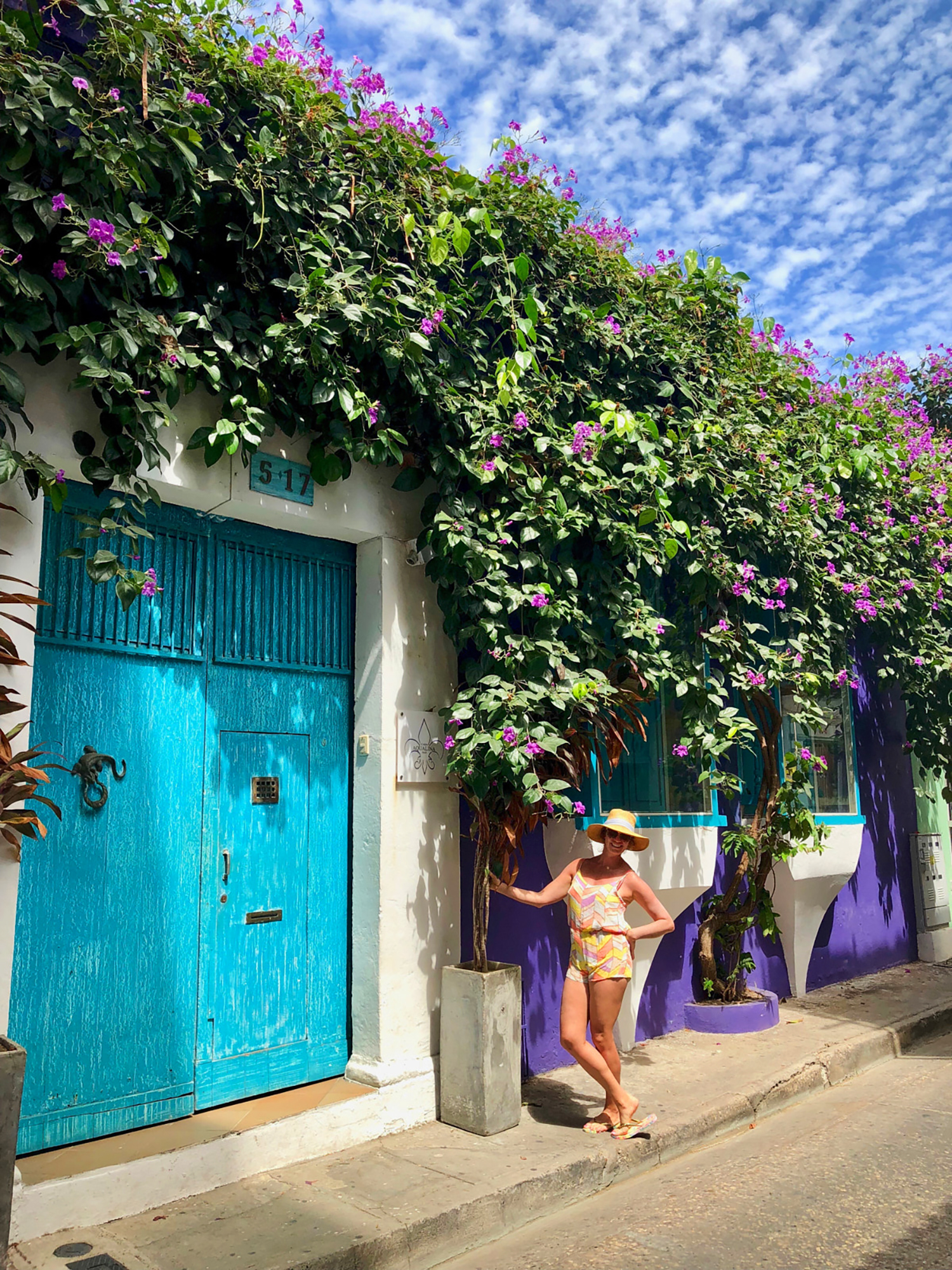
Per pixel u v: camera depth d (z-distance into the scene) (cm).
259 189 412
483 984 454
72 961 379
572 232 564
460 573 482
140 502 373
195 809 427
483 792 458
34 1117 363
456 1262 355
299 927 463
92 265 350
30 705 354
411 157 476
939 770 874
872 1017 705
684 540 592
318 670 487
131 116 367
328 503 468
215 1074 422
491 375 509
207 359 393
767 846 675
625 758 598
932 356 1092
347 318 417
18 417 355
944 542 832
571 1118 473
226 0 409
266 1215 355
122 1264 312
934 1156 452
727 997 672
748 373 688
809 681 638
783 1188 416
